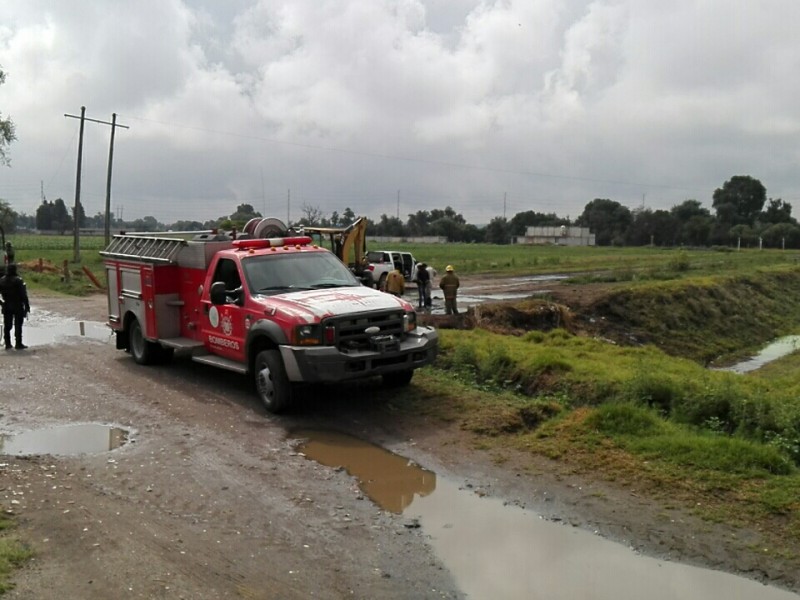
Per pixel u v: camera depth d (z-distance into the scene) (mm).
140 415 9648
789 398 9047
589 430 8125
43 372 12422
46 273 37938
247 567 5266
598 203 154125
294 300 9602
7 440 8602
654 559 5395
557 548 5621
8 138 47656
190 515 6289
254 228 13008
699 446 7293
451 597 4871
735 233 122875
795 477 6574
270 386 9570
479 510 6406
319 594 4871
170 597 4703
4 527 5809
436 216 156375
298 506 6523
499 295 30250
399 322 9625
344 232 25703
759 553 5363
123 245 13672
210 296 10375
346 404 9906
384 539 5816
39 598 4609
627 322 26266
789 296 40594
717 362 24828
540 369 11117
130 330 13281
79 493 6762
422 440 8391
